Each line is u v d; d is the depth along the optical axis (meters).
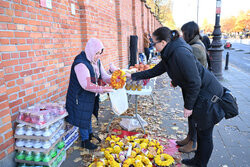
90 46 2.71
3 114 2.22
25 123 2.37
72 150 3.10
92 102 2.85
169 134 3.63
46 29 3.10
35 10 2.83
